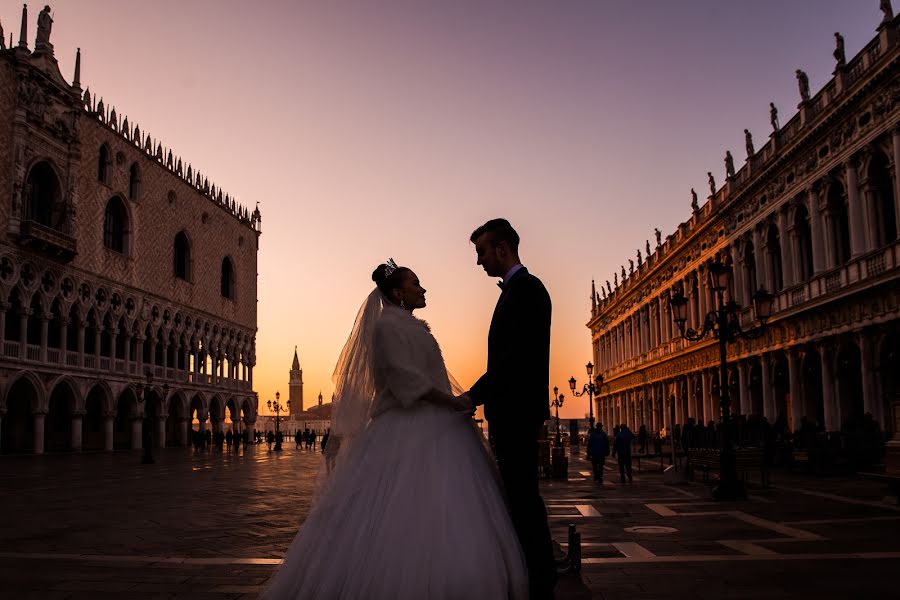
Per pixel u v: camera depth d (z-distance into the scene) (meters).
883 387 28.28
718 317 18.03
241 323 82.00
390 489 4.58
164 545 10.23
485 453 4.99
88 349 58.66
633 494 18.36
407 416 4.85
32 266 47.81
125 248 59.50
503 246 5.17
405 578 4.24
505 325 4.91
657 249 60.66
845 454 23.53
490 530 4.47
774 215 38.22
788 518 12.66
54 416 55.16
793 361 35.53
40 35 50.66
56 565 8.60
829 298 30.98
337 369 5.28
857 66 29.70
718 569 8.09
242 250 83.19
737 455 18.94
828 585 7.22
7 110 46.53
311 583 4.50
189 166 70.94
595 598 6.69
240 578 7.78
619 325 77.38
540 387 4.86
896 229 27.27
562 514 13.88
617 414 78.50
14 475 27.92
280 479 25.11
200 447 61.59
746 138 41.69
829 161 31.81
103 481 24.36
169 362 67.88
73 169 52.25
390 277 5.32
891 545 9.59
